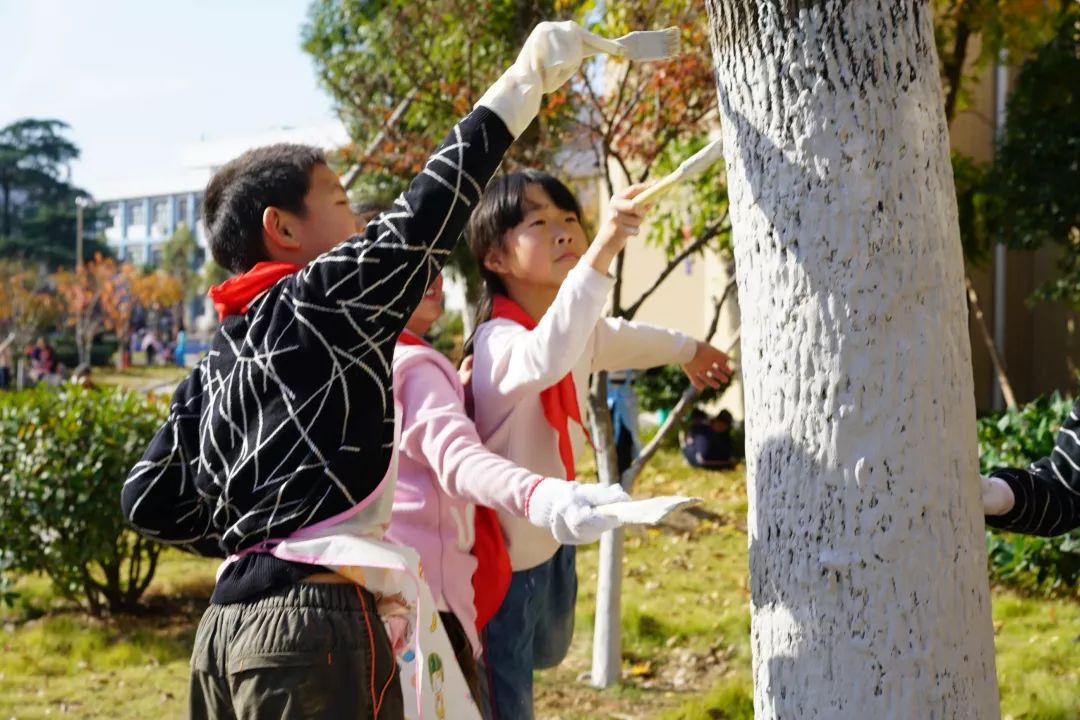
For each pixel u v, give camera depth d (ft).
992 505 7.18
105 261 165.58
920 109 5.87
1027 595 21.68
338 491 6.30
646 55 6.68
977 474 6.15
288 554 6.29
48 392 23.66
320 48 36.52
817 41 5.84
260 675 6.19
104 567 22.79
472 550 8.70
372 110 21.93
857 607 5.91
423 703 6.70
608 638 17.63
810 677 6.04
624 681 17.72
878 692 5.88
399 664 6.67
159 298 173.58
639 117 18.16
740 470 38.78
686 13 16.72
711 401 41.22
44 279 187.83
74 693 18.07
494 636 9.23
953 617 5.92
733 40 6.20
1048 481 7.50
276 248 7.18
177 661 19.95
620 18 17.02
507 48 19.98
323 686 6.16
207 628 6.56
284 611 6.23
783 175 6.00
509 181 9.52
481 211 9.61
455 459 7.57
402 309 6.42
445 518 8.33
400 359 8.14
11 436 21.97
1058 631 19.21
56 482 21.45
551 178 9.61
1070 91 30.94
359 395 6.37
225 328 6.86
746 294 6.35
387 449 6.53
